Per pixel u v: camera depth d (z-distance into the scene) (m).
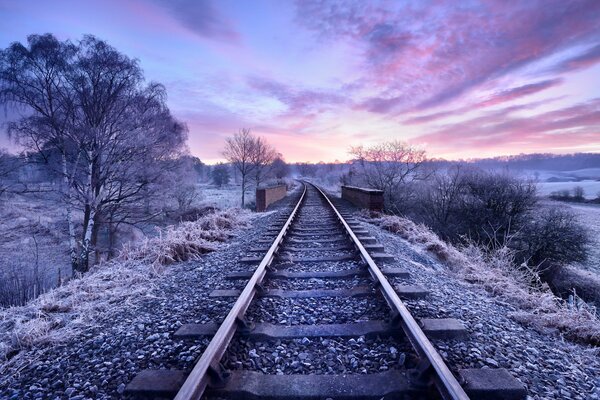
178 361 2.63
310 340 2.92
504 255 7.14
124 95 15.48
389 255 5.70
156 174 16.34
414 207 22.08
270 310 3.59
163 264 6.33
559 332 3.40
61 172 13.79
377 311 3.47
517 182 18.30
